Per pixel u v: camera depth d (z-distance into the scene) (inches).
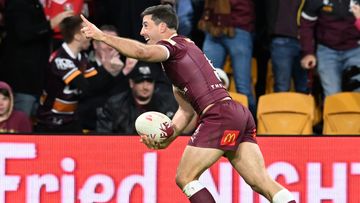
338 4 1389.0
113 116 1284.4
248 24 1387.8
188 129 1160.8
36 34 1370.6
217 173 1090.7
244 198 1090.7
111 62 1343.5
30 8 1378.0
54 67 1293.1
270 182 941.2
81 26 1290.6
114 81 1343.5
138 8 1416.1
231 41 1381.6
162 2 1409.9
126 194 1093.8
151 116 943.7
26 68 1374.3
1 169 1083.3
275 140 1096.8
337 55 1403.8
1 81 1366.9
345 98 1326.3
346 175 1095.6
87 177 1091.9
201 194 920.9
